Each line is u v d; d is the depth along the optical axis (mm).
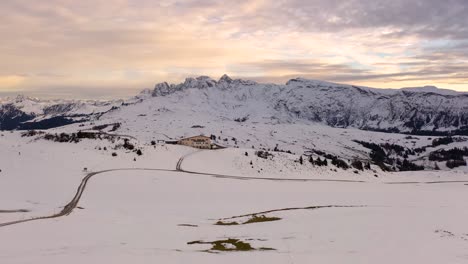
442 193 118500
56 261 37812
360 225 56250
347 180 148250
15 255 40375
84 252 41438
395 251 41531
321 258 39469
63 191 84375
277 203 85375
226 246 45844
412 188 133500
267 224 60625
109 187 93875
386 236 48750
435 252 40875
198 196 91688
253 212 74375
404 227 54281
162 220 64188
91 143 164000
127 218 64375
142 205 77500
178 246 46094
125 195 86875
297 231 54000
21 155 125062
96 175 108562
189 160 158125
